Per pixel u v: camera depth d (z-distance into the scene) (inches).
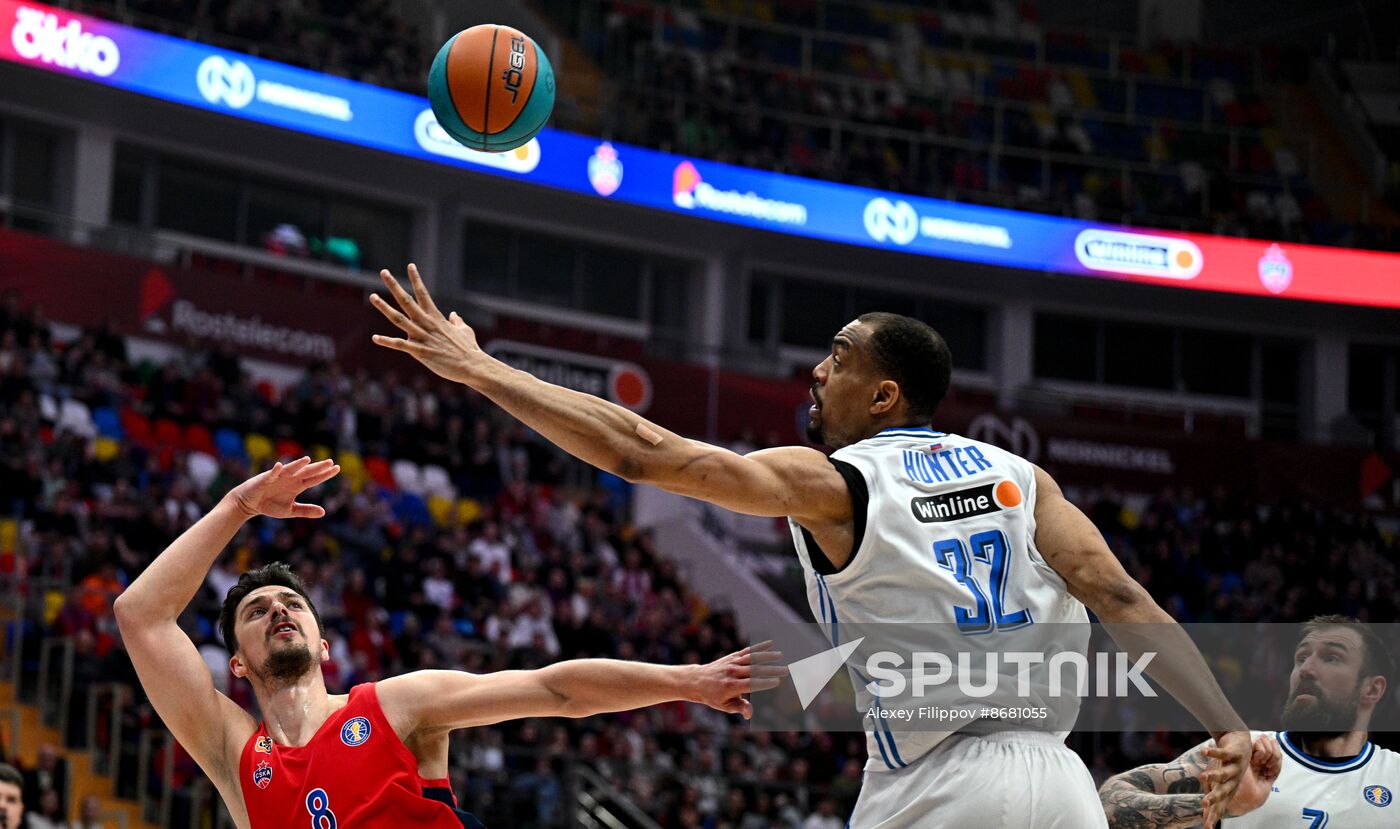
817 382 126.2
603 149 840.3
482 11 964.6
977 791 110.2
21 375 608.7
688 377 876.0
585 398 112.4
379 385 740.0
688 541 836.6
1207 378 1035.9
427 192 855.7
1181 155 1077.1
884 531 112.4
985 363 1009.5
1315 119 1119.0
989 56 1110.4
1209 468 945.5
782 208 884.6
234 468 601.6
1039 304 1005.2
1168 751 633.6
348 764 143.6
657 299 958.4
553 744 540.7
